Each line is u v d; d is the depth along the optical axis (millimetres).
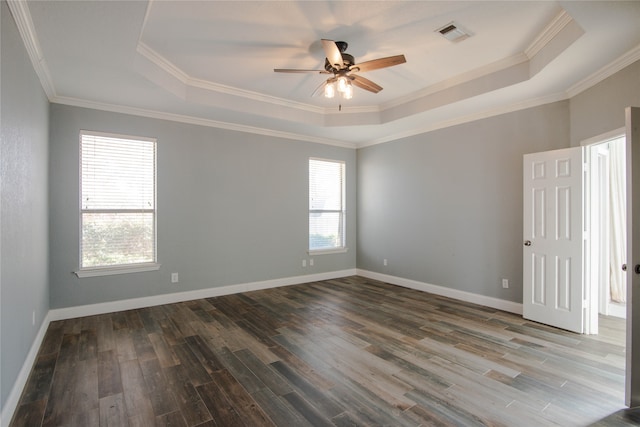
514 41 3018
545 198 3627
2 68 1837
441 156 4883
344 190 6277
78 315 3809
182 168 4520
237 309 4160
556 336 3277
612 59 2838
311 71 3072
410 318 3828
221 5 2467
